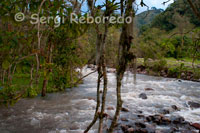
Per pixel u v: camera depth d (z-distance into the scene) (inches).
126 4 38.2
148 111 238.1
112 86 422.6
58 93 328.5
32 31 64.6
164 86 449.1
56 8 59.6
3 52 56.8
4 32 59.7
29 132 163.2
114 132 166.6
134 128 176.6
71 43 187.6
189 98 321.1
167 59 659.4
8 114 207.8
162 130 175.0
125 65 34.8
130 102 282.8
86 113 220.1
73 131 167.3
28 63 64.1
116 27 51.6
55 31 167.3
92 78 554.3
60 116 208.1
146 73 631.2
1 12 55.7
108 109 235.6
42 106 244.5
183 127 185.0
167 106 265.4
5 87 76.8
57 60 262.7
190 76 559.8
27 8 59.0
